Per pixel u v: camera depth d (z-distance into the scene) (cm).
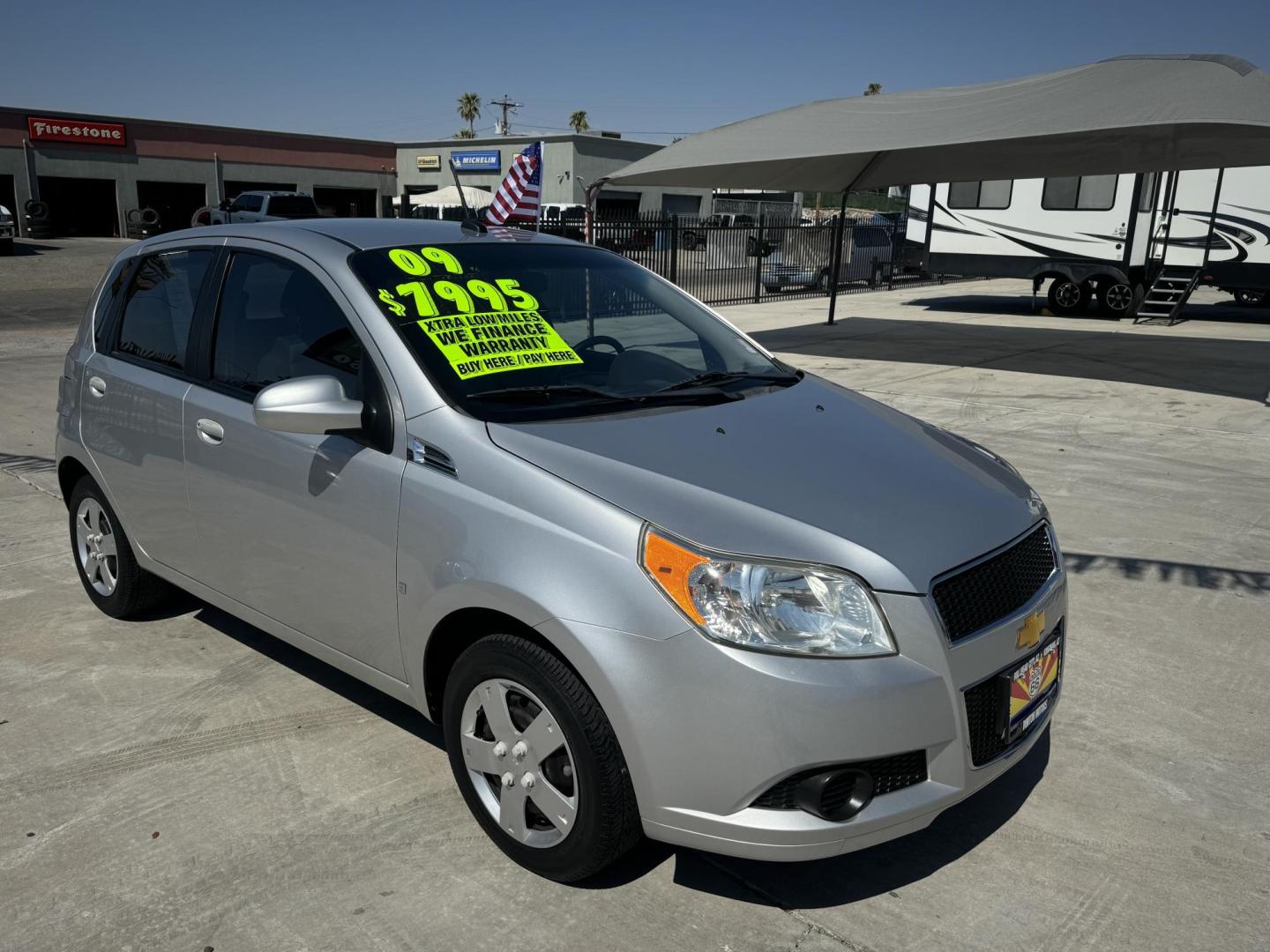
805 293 2297
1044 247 1809
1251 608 462
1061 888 278
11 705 372
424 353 302
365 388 304
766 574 237
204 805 312
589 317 359
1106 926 262
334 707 372
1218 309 1916
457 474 276
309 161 4681
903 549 250
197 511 365
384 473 292
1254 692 387
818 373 1139
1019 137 984
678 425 299
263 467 330
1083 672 402
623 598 240
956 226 1917
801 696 230
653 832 249
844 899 272
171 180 4269
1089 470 698
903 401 959
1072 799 319
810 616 236
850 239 2409
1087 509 606
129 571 425
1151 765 338
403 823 303
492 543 262
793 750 231
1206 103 892
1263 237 1620
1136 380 1076
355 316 314
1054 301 1833
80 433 423
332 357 319
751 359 384
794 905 270
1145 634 436
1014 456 739
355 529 300
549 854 269
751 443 292
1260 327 1612
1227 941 257
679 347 368
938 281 2669
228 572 361
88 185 4178
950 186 1911
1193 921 264
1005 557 269
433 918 263
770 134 1330
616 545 245
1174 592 480
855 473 281
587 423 292
